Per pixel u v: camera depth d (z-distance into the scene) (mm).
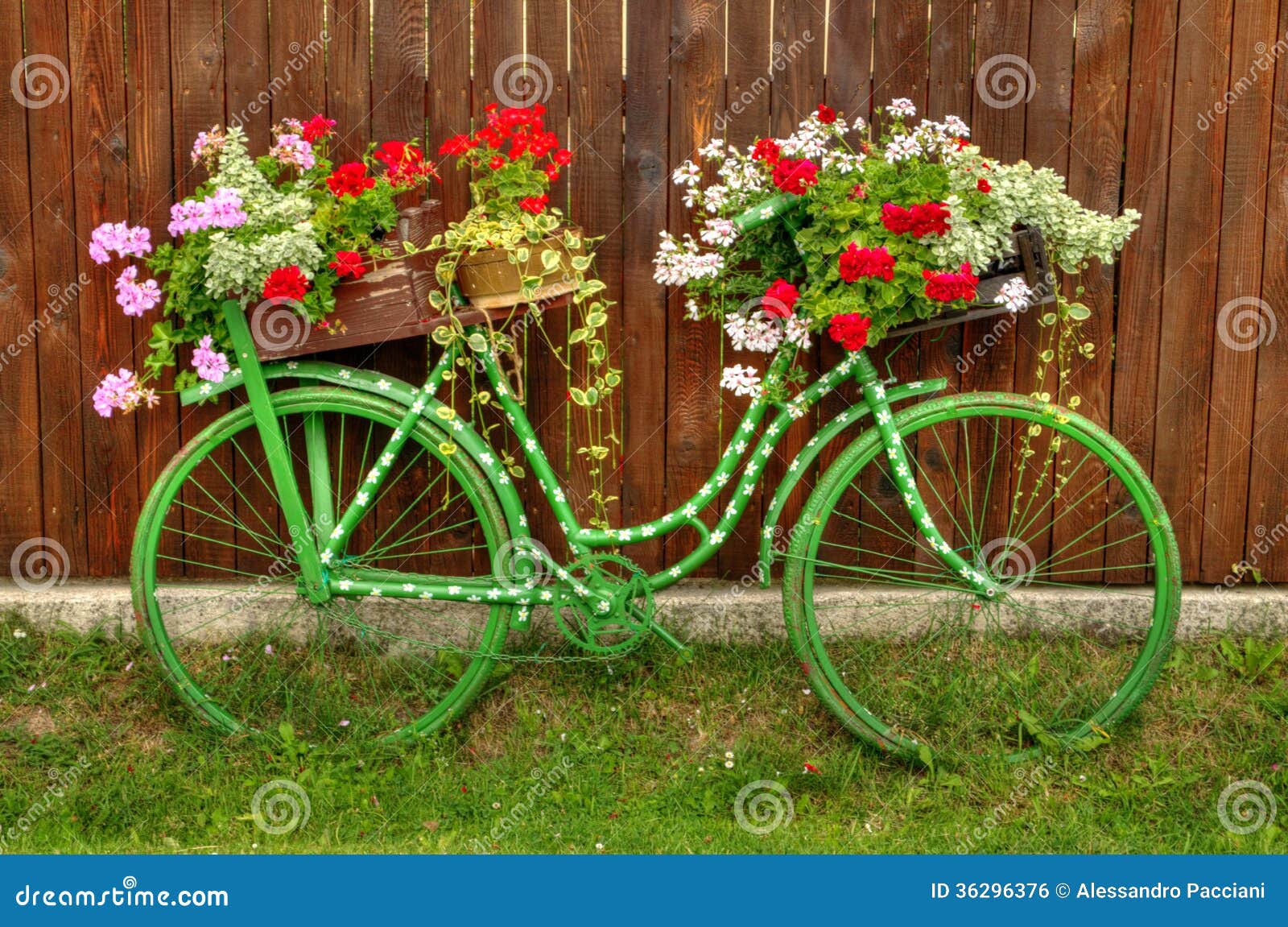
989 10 3238
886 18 3229
